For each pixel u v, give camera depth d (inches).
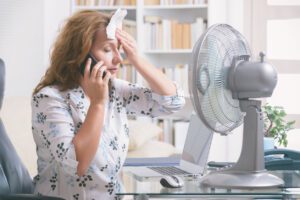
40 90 92.7
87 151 85.7
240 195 79.4
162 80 100.7
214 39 84.6
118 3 244.8
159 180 93.2
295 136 245.9
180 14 253.6
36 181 94.7
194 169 103.2
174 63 254.1
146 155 192.5
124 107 101.3
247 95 84.7
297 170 99.0
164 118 243.4
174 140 240.5
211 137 99.8
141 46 243.0
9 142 103.3
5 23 235.9
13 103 172.7
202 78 83.9
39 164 94.1
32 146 159.8
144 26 243.8
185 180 91.6
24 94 237.3
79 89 93.0
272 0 247.9
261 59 85.4
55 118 88.7
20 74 236.7
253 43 248.8
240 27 247.8
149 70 99.5
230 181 83.4
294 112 247.8
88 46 89.9
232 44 86.0
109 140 94.0
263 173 84.7
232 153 248.8
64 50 93.0
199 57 83.4
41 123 89.9
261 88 83.6
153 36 243.3
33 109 91.7
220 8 246.4
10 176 97.7
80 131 86.7
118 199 94.0
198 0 242.2
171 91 101.4
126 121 98.6
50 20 241.0
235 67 84.9
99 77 87.5
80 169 85.9
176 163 114.8
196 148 105.0
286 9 247.3
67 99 92.0
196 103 84.4
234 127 89.2
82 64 91.9
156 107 102.0
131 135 195.6
